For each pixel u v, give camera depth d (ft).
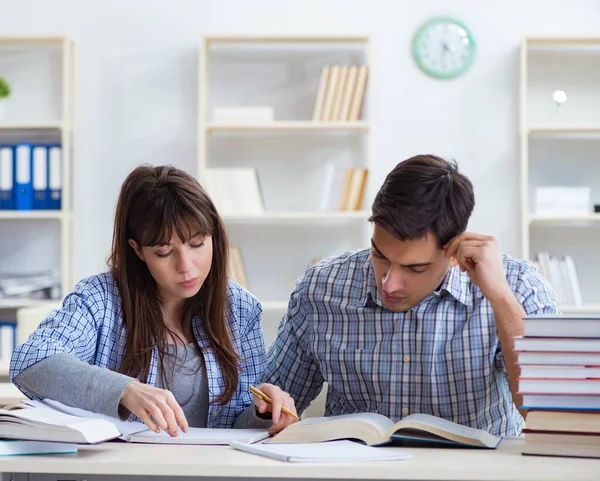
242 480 4.57
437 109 14.10
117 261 6.16
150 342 6.12
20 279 13.76
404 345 6.00
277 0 14.25
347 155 14.26
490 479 4.08
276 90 14.29
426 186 5.11
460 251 5.41
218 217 6.15
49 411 4.81
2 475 4.58
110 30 14.32
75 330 5.82
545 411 4.52
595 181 14.10
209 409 6.20
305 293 6.31
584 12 14.03
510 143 14.05
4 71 14.39
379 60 14.12
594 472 4.04
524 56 13.53
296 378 6.47
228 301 6.46
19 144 13.67
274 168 14.35
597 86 14.08
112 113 14.30
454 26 14.02
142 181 5.93
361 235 14.25
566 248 14.15
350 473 4.12
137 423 5.47
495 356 5.90
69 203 14.19
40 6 14.34
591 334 4.51
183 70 14.29
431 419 5.01
